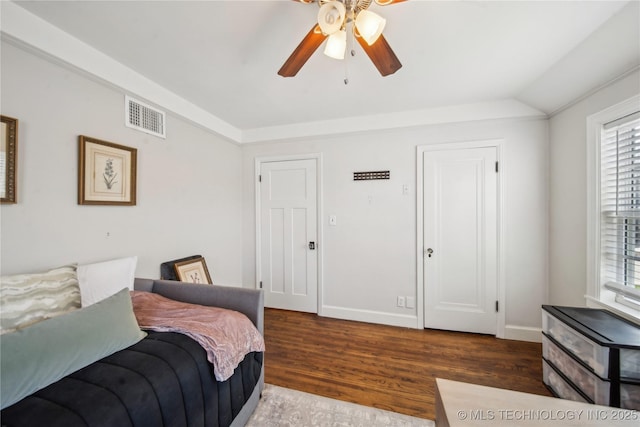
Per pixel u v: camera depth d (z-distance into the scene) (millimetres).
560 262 2113
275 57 1678
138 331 1210
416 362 2002
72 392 859
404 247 2676
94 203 1600
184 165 2357
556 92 1944
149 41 1506
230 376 1204
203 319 1367
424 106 2457
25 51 1306
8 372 824
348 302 2863
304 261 3039
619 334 1301
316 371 1896
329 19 1056
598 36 1416
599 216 1742
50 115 1406
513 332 2357
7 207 1251
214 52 1617
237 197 3174
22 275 1177
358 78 1940
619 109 1571
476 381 1771
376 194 2756
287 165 3088
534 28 1396
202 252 2586
